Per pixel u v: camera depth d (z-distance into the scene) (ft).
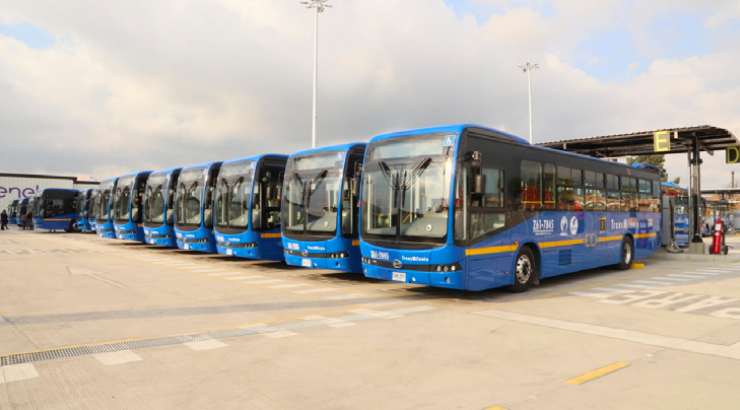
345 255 43.39
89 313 29.19
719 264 60.34
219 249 58.34
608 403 15.38
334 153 45.37
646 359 20.24
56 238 109.70
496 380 17.57
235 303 33.04
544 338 23.73
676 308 31.50
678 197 92.43
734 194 169.48
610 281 44.73
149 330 25.02
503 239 35.47
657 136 59.26
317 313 29.84
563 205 42.39
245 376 17.88
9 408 14.88
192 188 66.28
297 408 14.93
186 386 16.81
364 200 36.88
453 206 32.04
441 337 23.90
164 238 72.64
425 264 32.65
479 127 34.37
